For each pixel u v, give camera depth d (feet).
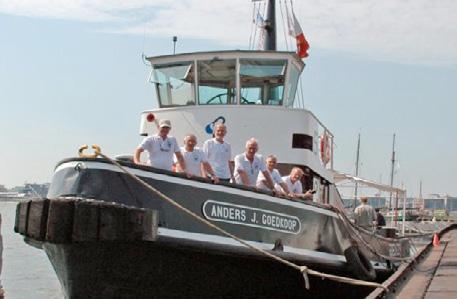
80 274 30.50
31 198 30.35
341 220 40.98
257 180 36.73
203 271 32.96
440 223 183.52
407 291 39.40
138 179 30.32
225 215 33.19
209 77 45.44
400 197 81.35
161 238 30.60
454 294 38.04
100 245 29.58
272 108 44.01
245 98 45.16
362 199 64.03
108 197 29.96
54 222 28.58
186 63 45.83
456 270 51.83
